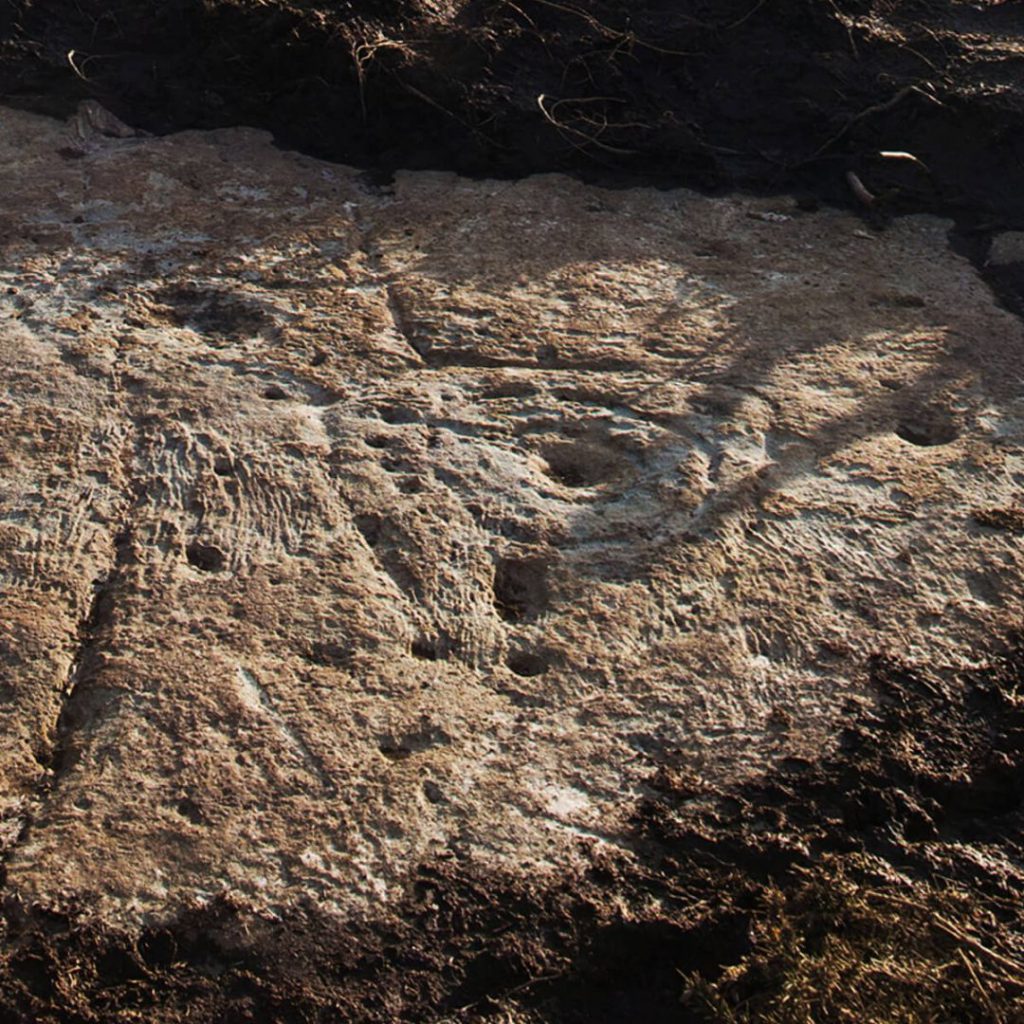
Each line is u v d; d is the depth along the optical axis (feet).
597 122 14.30
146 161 13.87
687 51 14.92
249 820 8.25
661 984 7.91
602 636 9.40
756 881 8.23
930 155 14.29
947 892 8.23
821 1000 7.62
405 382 11.41
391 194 13.84
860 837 8.52
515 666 9.30
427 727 8.79
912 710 9.14
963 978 7.74
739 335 12.00
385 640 9.31
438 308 12.14
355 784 8.46
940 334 12.18
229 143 14.29
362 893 7.98
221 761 8.53
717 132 14.47
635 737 8.86
